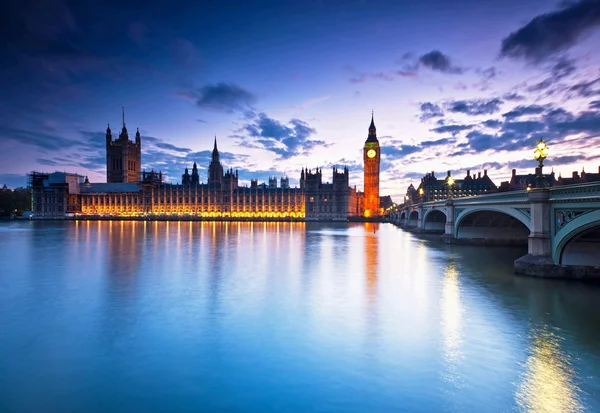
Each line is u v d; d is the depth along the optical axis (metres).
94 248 59.12
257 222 193.75
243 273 36.34
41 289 29.23
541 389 13.80
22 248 59.00
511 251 55.28
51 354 16.78
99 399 13.09
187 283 31.55
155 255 50.22
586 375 14.87
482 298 26.38
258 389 13.76
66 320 21.47
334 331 19.69
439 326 20.50
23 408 12.52
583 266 31.33
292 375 14.80
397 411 12.38
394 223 183.25
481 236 64.50
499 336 19.05
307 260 45.62
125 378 14.57
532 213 33.16
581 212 28.16
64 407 12.59
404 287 30.03
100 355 16.66
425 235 93.81
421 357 16.47
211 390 13.67
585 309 23.61
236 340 18.38
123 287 29.98
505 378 14.62
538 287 29.27
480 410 12.46
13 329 20.00
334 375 14.78
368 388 13.82
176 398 13.16
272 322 21.09
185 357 16.42
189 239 77.75
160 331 19.67
